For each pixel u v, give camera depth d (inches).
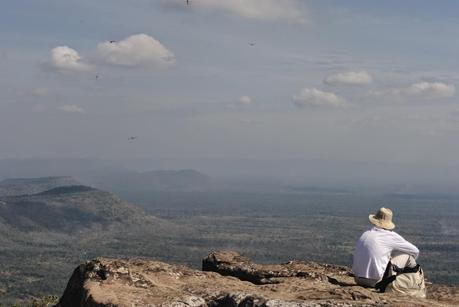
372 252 531.2
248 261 696.4
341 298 474.3
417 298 482.9
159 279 570.6
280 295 496.7
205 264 698.8
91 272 566.9
